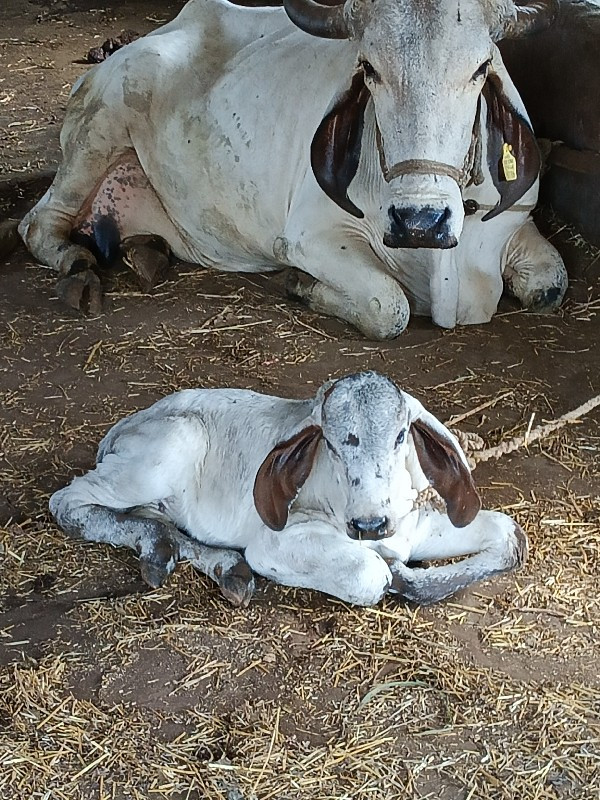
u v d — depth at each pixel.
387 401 1.77
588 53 3.18
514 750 1.69
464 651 1.88
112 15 6.33
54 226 3.32
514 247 3.00
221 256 3.27
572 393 2.65
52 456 2.42
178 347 2.87
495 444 2.44
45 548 2.12
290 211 3.01
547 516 2.20
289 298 3.09
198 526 2.05
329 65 2.93
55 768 1.67
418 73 2.45
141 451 2.00
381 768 1.66
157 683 1.82
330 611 1.95
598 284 3.12
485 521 2.00
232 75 3.13
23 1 6.49
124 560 2.09
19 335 2.92
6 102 4.86
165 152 3.21
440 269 2.84
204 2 3.37
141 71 3.20
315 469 1.91
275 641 1.90
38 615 1.96
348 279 2.88
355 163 2.80
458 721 1.74
